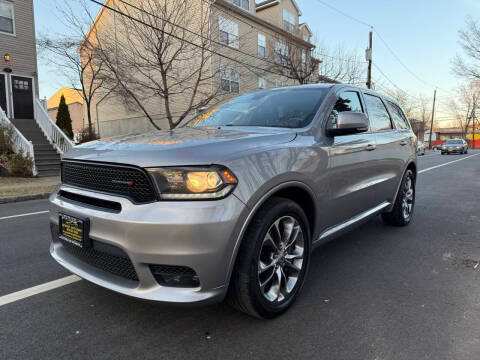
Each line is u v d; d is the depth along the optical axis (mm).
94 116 25922
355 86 3758
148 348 2078
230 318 2416
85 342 2135
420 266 3389
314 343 2129
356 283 3002
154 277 2002
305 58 22969
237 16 19406
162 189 1955
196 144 2141
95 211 2139
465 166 16359
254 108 3400
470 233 4500
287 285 2533
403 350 2057
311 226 2791
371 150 3549
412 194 4980
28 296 2748
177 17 15188
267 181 2184
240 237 2049
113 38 16641
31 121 15727
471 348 2070
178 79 16375
